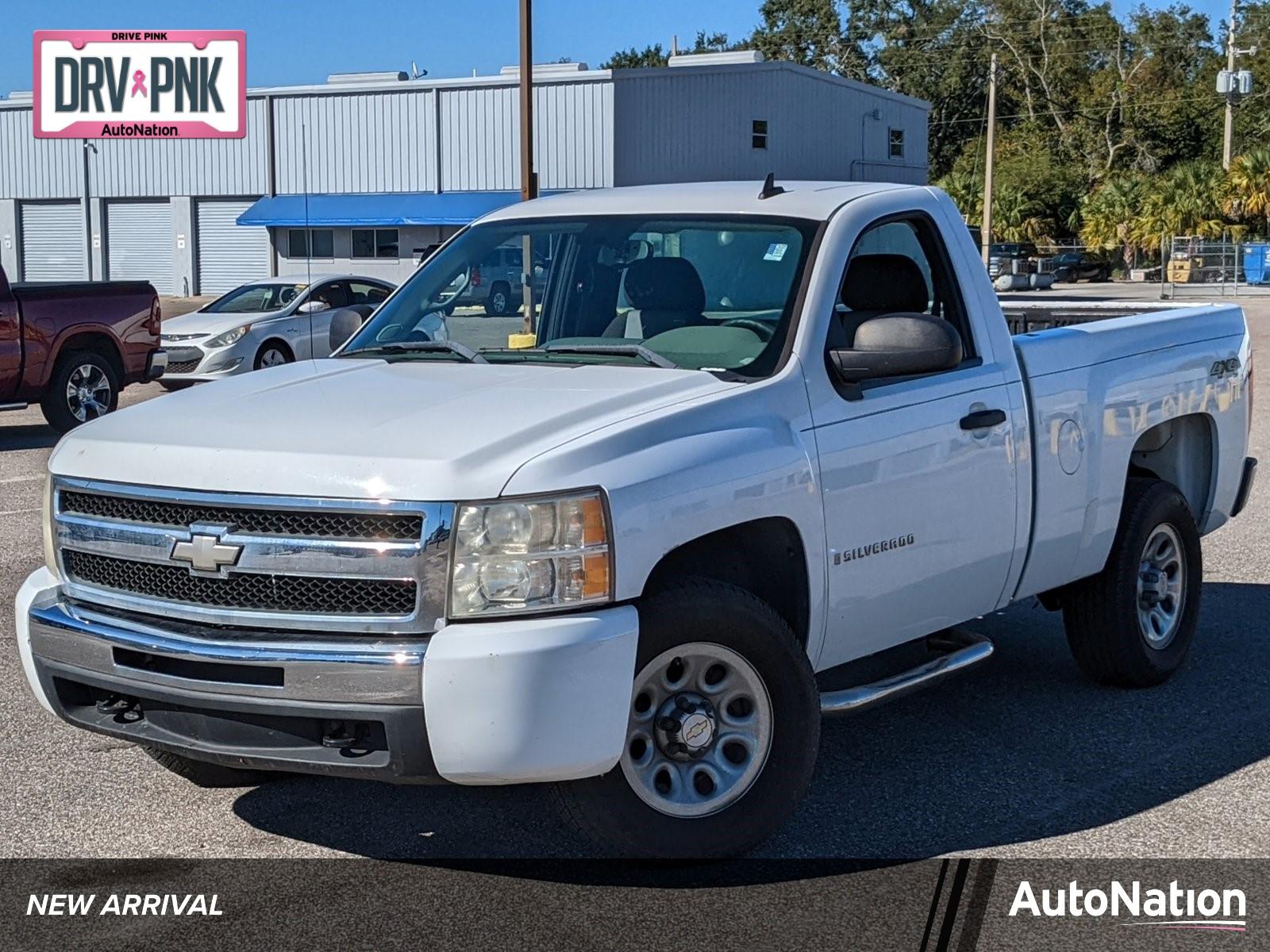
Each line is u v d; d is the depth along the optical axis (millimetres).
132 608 4227
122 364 16062
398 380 4750
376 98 44312
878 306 5238
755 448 4379
